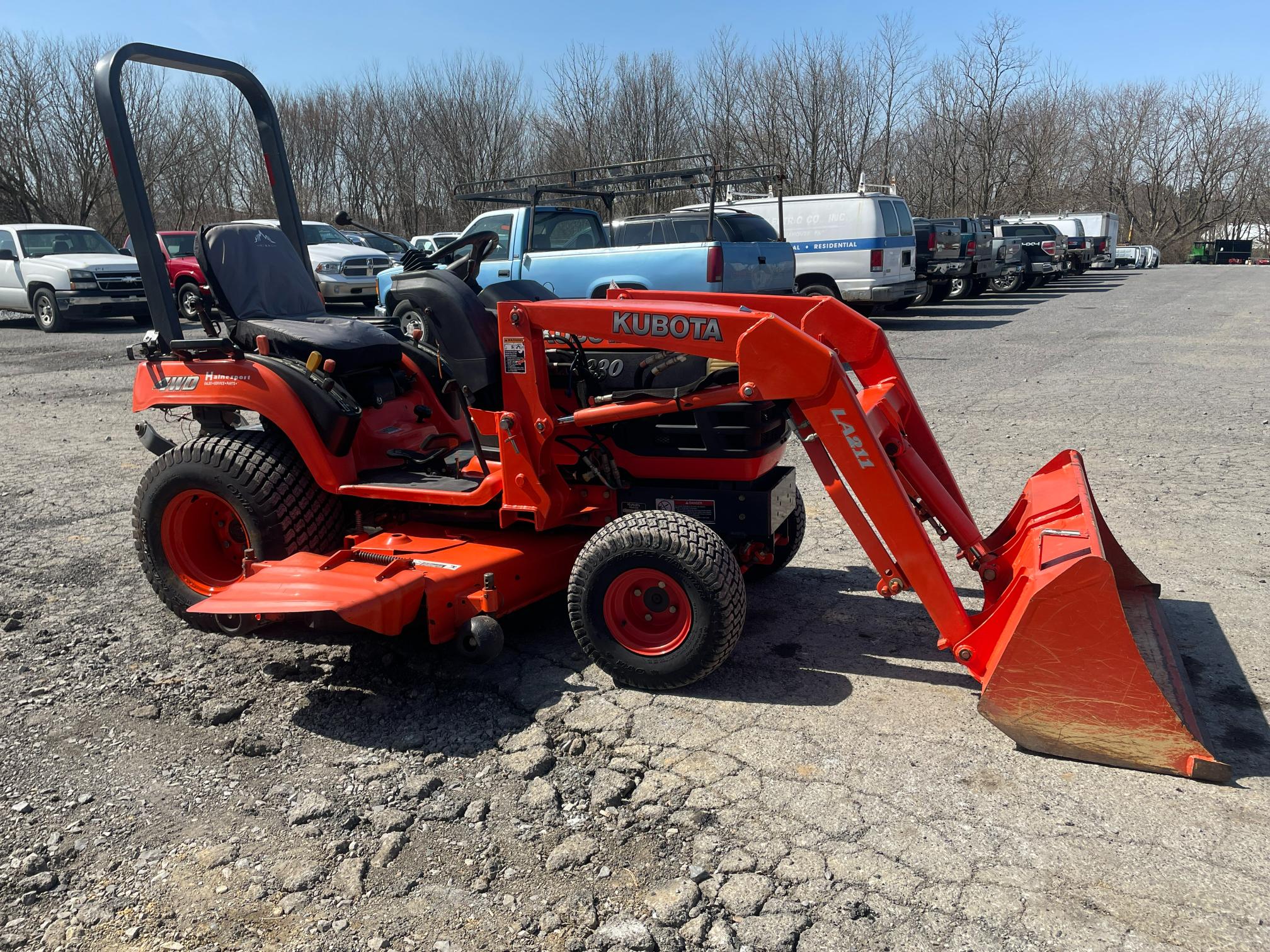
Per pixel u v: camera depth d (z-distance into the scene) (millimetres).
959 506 4324
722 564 3525
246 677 3943
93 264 17266
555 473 4082
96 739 3467
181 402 4504
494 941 2441
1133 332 15875
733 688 3770
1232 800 2936
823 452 3643
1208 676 3787
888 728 3418
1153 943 2359
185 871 2727
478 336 4035
